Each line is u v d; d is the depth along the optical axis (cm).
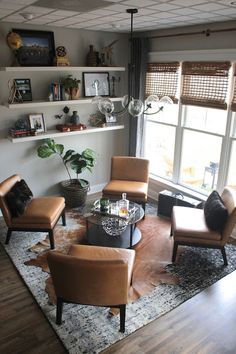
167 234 426
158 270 350
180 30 441
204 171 471
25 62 429
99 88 516
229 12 323
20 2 279
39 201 412
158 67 488
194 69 433
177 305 300
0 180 463
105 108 340
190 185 498
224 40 391
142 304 300
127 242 394
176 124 493
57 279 255
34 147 480
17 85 436
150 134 546
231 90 400
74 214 478
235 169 427
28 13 333
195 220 371
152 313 290
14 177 411
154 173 556
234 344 260
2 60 417
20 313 289
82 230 429
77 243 398
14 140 430
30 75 446
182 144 490
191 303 303
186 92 455
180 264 361
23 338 263
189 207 430
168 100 343
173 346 257
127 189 451
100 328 273
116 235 397
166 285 326
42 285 323
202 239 352
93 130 502
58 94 460
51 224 377
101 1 275
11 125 449
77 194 490
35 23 412
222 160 432
